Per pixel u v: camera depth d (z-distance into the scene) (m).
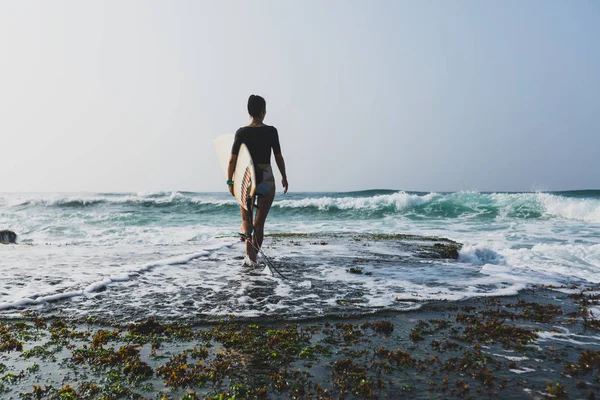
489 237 12.74
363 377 2.23
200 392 2.06
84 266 5.71
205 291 4.29
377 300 3.96
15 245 9.15
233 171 5.48
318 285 4.62
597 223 16.78
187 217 24.00
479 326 3.10
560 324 3.23
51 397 1.98
